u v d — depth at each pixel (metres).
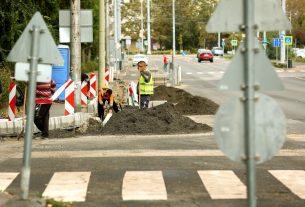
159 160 17.92
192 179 15.19
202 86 60.31
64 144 21.62
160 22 196.50
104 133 24.97
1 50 39.34
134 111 26.56
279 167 16.81
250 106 8.74
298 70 87.75
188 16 196.00
